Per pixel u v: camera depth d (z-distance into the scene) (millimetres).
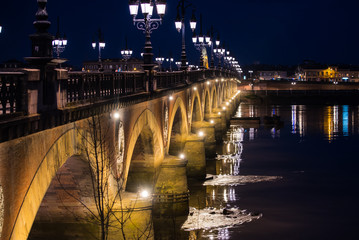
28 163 13117
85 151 17719
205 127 59906
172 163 33625
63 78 14930
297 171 51719
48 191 19609
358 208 37781
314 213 36469
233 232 32125
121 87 22203
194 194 42031
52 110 14266
